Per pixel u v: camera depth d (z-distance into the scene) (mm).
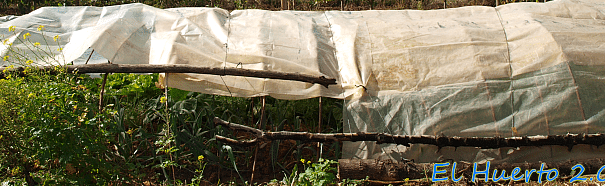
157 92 5430
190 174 4340
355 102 4324
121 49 4562
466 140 4082
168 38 4781
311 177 3600
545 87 4320
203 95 5031
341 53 4809
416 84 4426
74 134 3018
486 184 4023
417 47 4719
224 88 4367
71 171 3197
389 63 4582
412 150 4219
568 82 4316
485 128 4207
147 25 5008
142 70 4207
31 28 4977
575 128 4184
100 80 5277
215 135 4207
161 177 4262
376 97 4355
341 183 3918
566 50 4496
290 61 4570
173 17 5160
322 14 5750
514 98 4309
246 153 4504
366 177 3947
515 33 4871
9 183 3549
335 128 5133
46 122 2979
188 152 4500
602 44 4617
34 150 3119
